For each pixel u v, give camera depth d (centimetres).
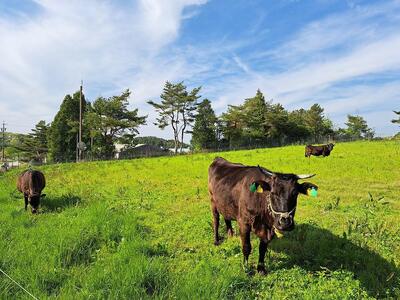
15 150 8312
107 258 672
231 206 668
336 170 1747
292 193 509
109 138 5719
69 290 501
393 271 582
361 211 955
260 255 611
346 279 548
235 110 6594
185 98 6488
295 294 535
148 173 2116
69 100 6269
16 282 532
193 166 2331
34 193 1096
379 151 2472
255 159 2466
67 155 6062
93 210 979
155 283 558
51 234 770
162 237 831
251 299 523
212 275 570
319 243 709
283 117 6338
